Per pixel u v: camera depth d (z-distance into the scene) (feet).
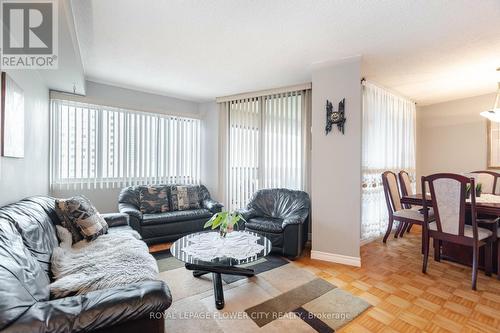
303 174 12.04
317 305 6.34
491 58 9.00
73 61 7.84
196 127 15.26
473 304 6.43
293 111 12.34
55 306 3.20
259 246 7.18
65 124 11.14
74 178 11.34
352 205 8.94
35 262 4.45
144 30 7.15
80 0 5.78
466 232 7.63
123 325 3.41
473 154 14.23
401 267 8.76
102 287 4.63
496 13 6.20
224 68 10.09
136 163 13.06
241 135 13.84
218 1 5.82
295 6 5.98
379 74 10.71
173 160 14.35
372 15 6.32
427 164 16.15
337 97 9.14
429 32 7.17
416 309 6.20
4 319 2.77
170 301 3.66
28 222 5.28
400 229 12.39
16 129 6.62
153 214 11.36
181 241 7.63
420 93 13.65
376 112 12.10
